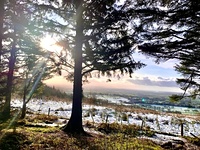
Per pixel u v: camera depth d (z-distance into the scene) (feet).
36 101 109.19
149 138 38.70
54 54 35.29
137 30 21.80
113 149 23.71
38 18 31.81
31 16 31.63
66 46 33.71
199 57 21.20
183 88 31.89
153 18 20.53
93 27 31.58
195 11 18.21
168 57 21.29
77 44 33.81
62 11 32.45
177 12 19.08
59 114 71.26
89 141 26.43
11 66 45.34
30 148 21.26
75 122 33.12
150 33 21.20
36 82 50.75
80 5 30.89
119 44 30.91
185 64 26.40
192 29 20.90
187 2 18.72
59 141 24.57
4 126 32.50
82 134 31.22
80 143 24.97
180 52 21.11
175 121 67.36
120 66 33.06
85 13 31.91
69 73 38.65
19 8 30.25
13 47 44.09
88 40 33.01
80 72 34.53
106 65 33.37
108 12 30.45
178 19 19.39
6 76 48.85
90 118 62.64
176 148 31.30
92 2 30.12
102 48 31.96
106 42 31.19
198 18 18.99
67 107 96.12
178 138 42.57
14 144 21.79
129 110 93.09
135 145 26.89
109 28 31.53
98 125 47.32
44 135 27.25
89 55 33.27
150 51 20.66
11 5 29.81
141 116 75.10
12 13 31.35
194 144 37.22
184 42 19.60
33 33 33.96
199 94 31.53
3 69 45.65
